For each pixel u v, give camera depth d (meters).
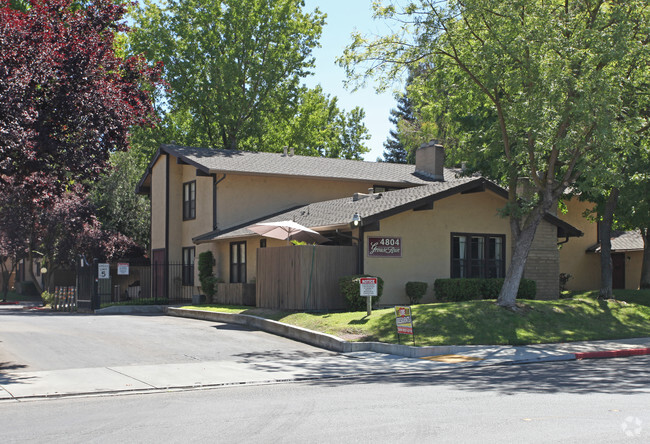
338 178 31.34
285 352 16.11
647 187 23.38
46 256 37.88
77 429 8.09
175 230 33.09
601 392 10.36
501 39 18.23
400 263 22.81
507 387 11.03
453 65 20.25
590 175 17.89
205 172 29.12
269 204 30.92
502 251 25.03
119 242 37.81
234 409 9.38
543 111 17.66
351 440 7.23
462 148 21.98
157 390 11.47
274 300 22.55
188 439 7.44
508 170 20.30
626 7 18.39
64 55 13.34
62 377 12.42
